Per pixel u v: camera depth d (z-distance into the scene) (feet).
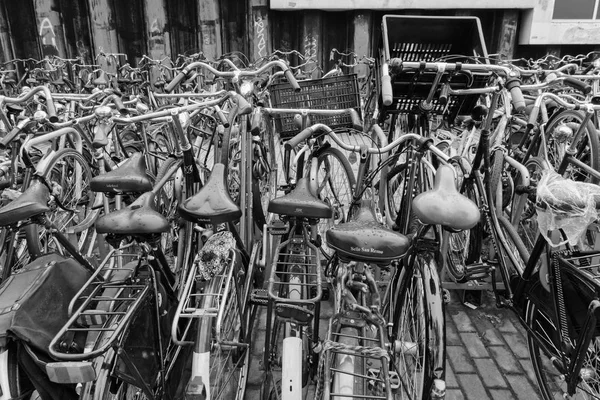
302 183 7.52
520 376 8.98
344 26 30.27
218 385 6.78
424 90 10.44
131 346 5.93
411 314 7.16
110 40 30.40
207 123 14.53
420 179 9.31
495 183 9.06
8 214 6.41
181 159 8.25
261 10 29.66
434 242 6.72
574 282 6.30
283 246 7.57
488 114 8.43
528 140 13.10
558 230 6.66
